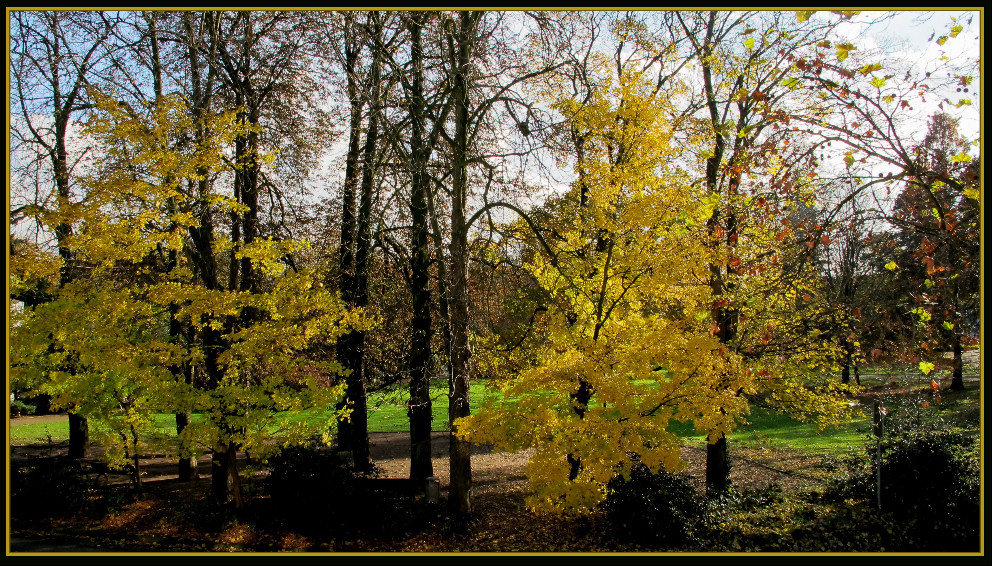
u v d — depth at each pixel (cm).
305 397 862
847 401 1039
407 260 1260
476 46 959
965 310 686
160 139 841
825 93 688
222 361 850
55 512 980
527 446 752
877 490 923
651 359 738
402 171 1075
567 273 909
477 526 974
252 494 1081
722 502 959
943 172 634
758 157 804
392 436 2084
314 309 893
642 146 765
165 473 1434
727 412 729
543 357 917
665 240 812
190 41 1011
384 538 908
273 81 1216
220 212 1098
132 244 821
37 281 1099
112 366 816
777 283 905
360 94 1074
